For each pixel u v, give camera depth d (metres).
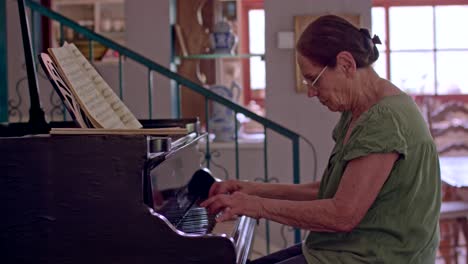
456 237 4.10
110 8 6.89
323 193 1.94
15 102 4.46
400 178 1.75
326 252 1.87
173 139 1.94
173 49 4.61
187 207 2.09
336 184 1.83
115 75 4.54
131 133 1.55
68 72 1.76
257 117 3.38
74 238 1.51
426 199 1.78
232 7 5.02
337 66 1.81
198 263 1.47
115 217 1.50
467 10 5.94
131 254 1.49
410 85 6.07
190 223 1.81
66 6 6.89
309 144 4.35
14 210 1.52
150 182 1.60
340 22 1.83
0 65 3.08
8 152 1.52
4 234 1.52
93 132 1.55
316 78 1.84
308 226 1.71
